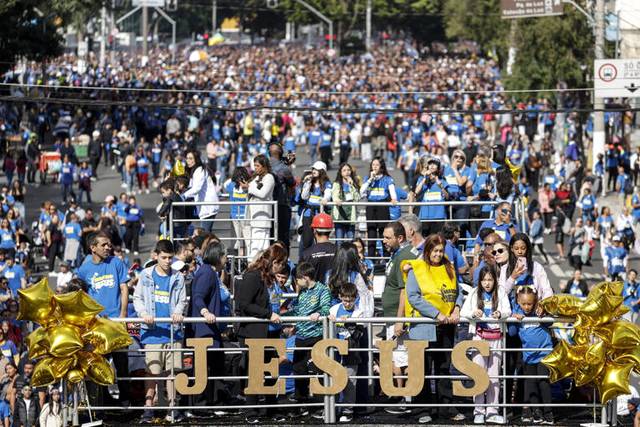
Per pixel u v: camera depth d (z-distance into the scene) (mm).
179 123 105438
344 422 31828
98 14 187875
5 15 111125
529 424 31672
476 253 41094
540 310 31547
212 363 32531
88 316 31000
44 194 97438
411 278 31531
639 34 117688
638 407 38969
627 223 80125
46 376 30812
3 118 109812
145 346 32531
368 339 33000
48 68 137625
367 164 110562
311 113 128000
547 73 120812
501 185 46594
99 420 31938
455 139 101625
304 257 37312
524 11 107000
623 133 107188
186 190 47281
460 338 34594
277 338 32812
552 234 87438
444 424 31797
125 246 77438
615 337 31078
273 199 45188
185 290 32969
